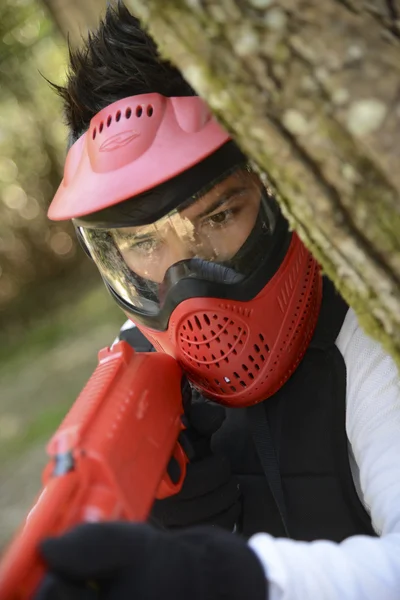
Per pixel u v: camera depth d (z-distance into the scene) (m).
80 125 1.70
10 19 7.30
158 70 1.54
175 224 1.54
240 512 1.62
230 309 1.55
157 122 1.49
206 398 1.68
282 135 0.97
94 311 9.55
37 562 0.84
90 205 1.45
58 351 8.52
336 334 1.58
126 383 1.26
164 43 1.03
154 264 1.60
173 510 1.48
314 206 1.00
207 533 1.00
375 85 0.89
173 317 1.59
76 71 1.67
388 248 0.97
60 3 4.10
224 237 1.55
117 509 1.01
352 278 1.06
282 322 1.57
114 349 1.36
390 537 1.15
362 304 1.09
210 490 1.50
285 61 0.92
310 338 1.60
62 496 0.97
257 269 1.55
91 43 1.66
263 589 0.96
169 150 1.45
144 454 1.16
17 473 5.75
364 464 1.35
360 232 0.98
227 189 1.53
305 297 1.59
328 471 1.52
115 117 1.52
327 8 0.89
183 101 1.50
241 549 0.99
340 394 1.51
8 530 4.94
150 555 0.89
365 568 1.07
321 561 1.06
